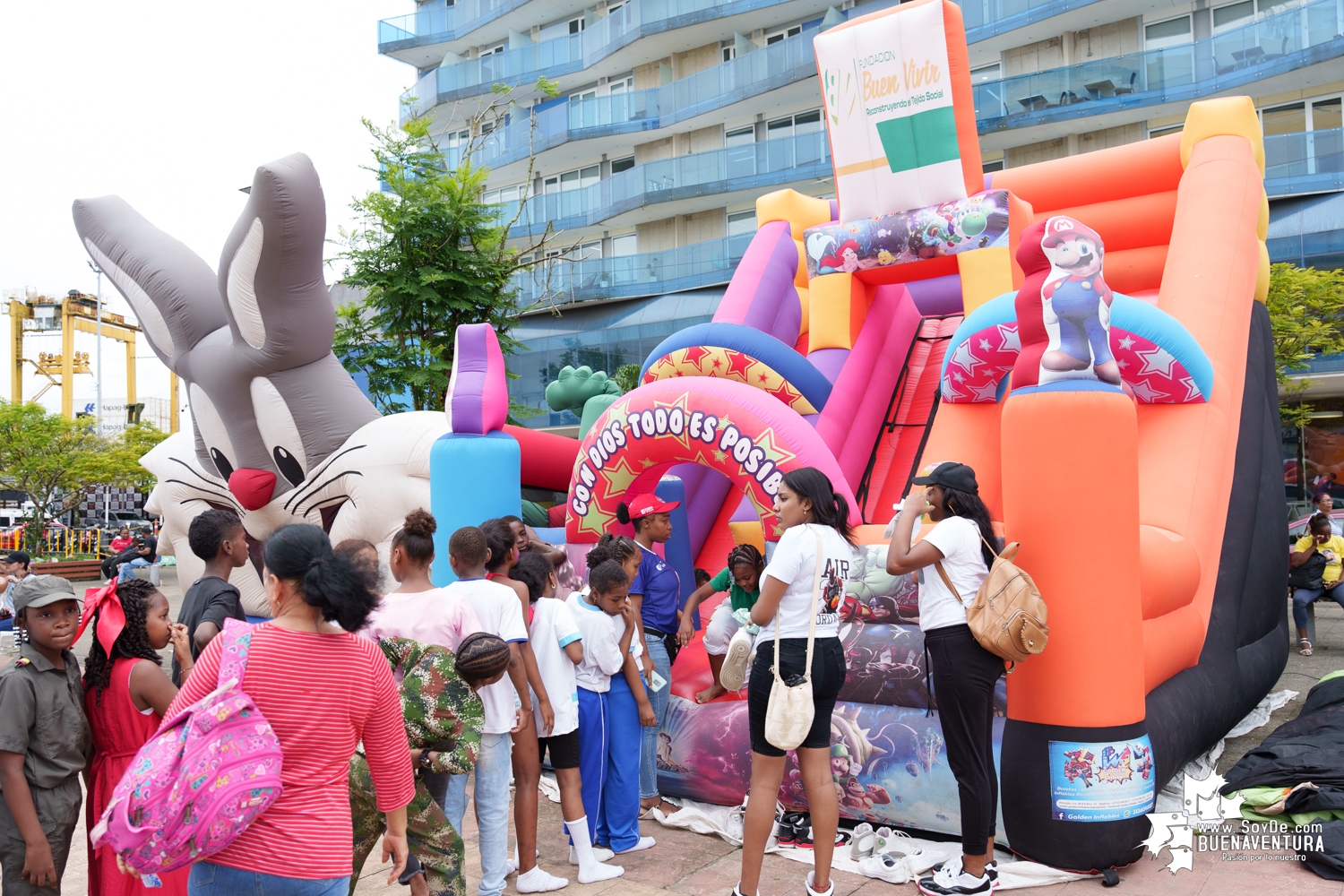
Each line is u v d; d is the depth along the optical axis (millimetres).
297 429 8312
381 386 13141
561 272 28250
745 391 5309
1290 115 20781
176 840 2318
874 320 7367
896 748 4609
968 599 3859
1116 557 4027
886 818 4672
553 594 4645
